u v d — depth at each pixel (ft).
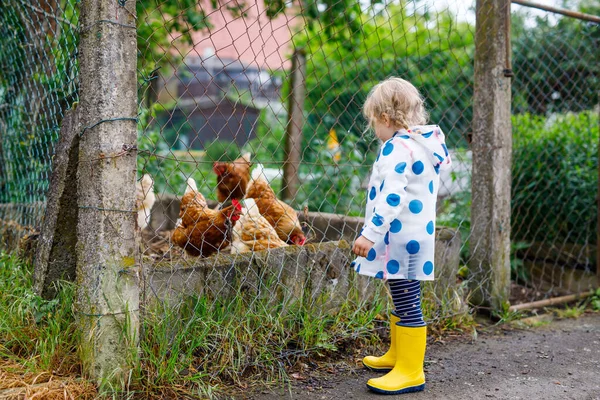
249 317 8.57
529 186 14.12
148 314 7.86
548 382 8.36
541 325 11.30
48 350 7.46
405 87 8.00
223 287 8.68
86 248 7.11
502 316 11.44
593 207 14.26
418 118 8.13
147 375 7.33
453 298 11.07
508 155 11.46
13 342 7.82
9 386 6.79
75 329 7.58
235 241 9.42
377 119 8.02
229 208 9.52
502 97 11.27
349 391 7.91
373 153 19.74
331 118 22.15
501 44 11.16
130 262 7.17
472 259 11.68
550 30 16.30
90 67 6.99
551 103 16.33
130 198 7.14
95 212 7.00
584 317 11.97
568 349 9.87
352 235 12.15
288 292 9.25
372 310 9.86
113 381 7.07
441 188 17.81
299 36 27.27
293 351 8.77
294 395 7.71
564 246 14.29
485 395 7.86
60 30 10.27
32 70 11.73
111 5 6.90
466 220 14.55
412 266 7.72
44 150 10.94
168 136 34.47
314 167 19.61
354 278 10.07
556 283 14.35
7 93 13.00
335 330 9.41
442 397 7.77
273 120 30.48
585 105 15.90
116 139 7.00
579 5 23.72
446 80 19.66
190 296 8.36
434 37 21.40
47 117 11.07
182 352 8.02
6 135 13.03
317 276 9.63
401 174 7.52
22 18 11.39
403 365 7.96
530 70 17.85
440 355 9.50
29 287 8.84
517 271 14.48
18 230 11.44
